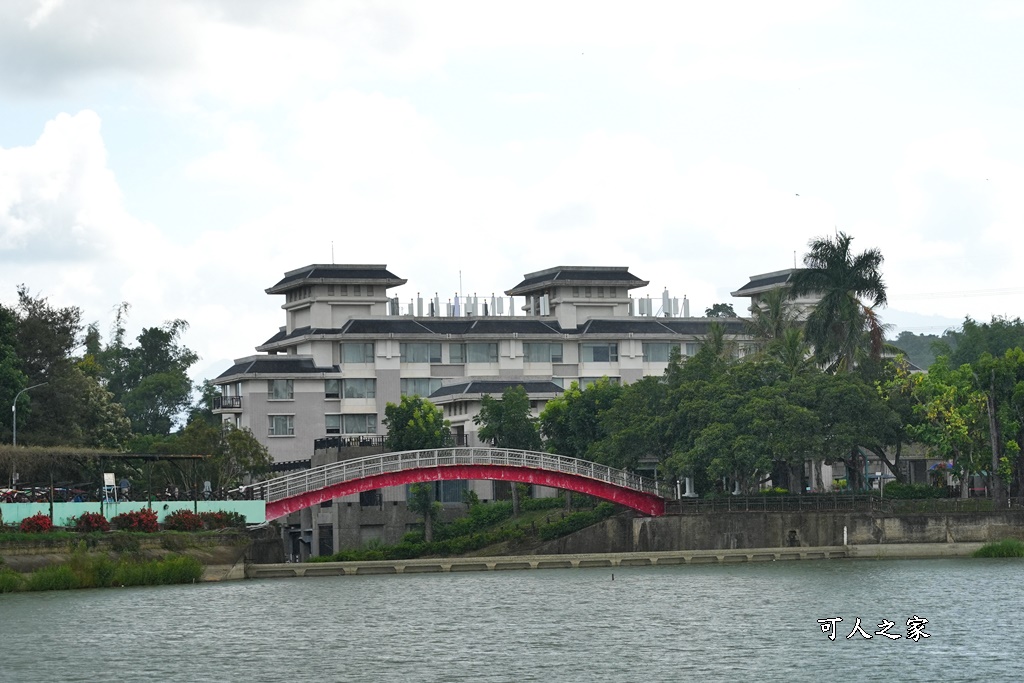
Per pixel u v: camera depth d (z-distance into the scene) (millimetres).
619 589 100562
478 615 86875
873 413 124875
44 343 135625
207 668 67938
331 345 171500
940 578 102250
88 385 141375
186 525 111875
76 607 90438
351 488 122312
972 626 77938
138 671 67188
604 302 184125
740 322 184500
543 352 176500
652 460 148500
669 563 123500
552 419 148250
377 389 170625
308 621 84062
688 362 136625
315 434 168500
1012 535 123812
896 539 123750
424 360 173000
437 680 64562
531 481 127625
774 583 101375
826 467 167750
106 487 110125
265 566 115250
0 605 91250
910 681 63062
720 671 65812
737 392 127375
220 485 142125
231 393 172625
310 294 177500
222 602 94125
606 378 148875
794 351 134625
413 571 122438
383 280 177750
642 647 72812
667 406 131875
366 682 64188
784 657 69188
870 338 137875
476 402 160375
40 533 101562
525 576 115438
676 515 128500
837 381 125875
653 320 181750
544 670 66750
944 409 126750
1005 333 189625
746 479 129375
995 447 125375
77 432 132875
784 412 122312
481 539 135125
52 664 69000
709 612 85688
